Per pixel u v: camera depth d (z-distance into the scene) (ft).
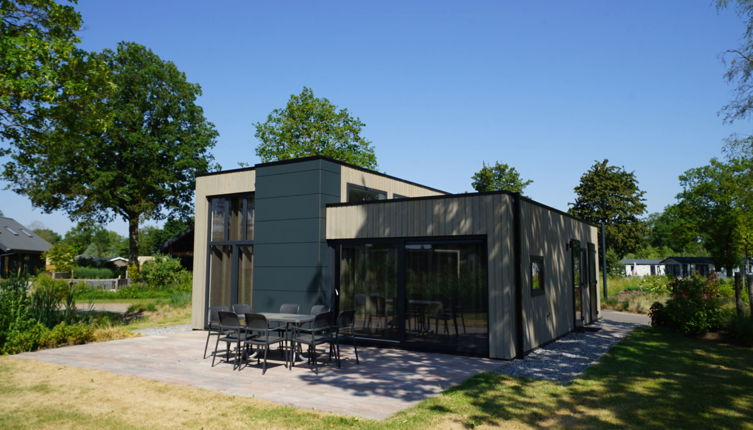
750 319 33.73
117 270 119.24
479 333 28.71
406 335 31.42
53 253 105.19
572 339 35.73
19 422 15.90
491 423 15.87
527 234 31.17
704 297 38.14
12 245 128.36
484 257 29.07
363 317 33.37
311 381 21.80
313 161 34.96
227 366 25.26
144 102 110.52
